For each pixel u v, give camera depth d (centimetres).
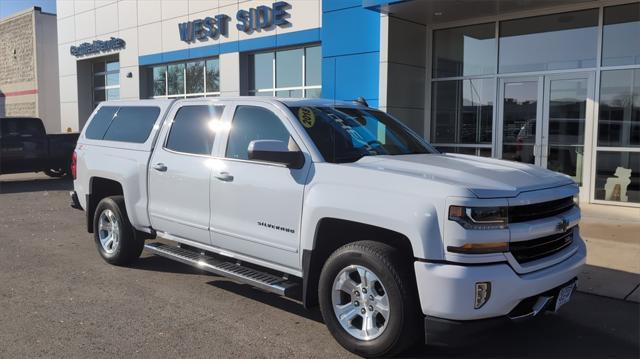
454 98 1262
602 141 1057
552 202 425
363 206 413
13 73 3144
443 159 486
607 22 1039
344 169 440
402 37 1209
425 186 393
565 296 436
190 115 594
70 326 485
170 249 611
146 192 622
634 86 1017
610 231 859
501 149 1195
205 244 563
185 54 1858
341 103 561
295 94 1590
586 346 457
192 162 564
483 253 376
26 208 1145
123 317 508
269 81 1656
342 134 497
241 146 526
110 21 2170
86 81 2445
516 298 384
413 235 385
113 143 682
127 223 664
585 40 1068
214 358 423
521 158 1169
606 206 1044
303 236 456
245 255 521
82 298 561
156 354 429
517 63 1162
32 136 1614
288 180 471
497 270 377
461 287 369
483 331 380
